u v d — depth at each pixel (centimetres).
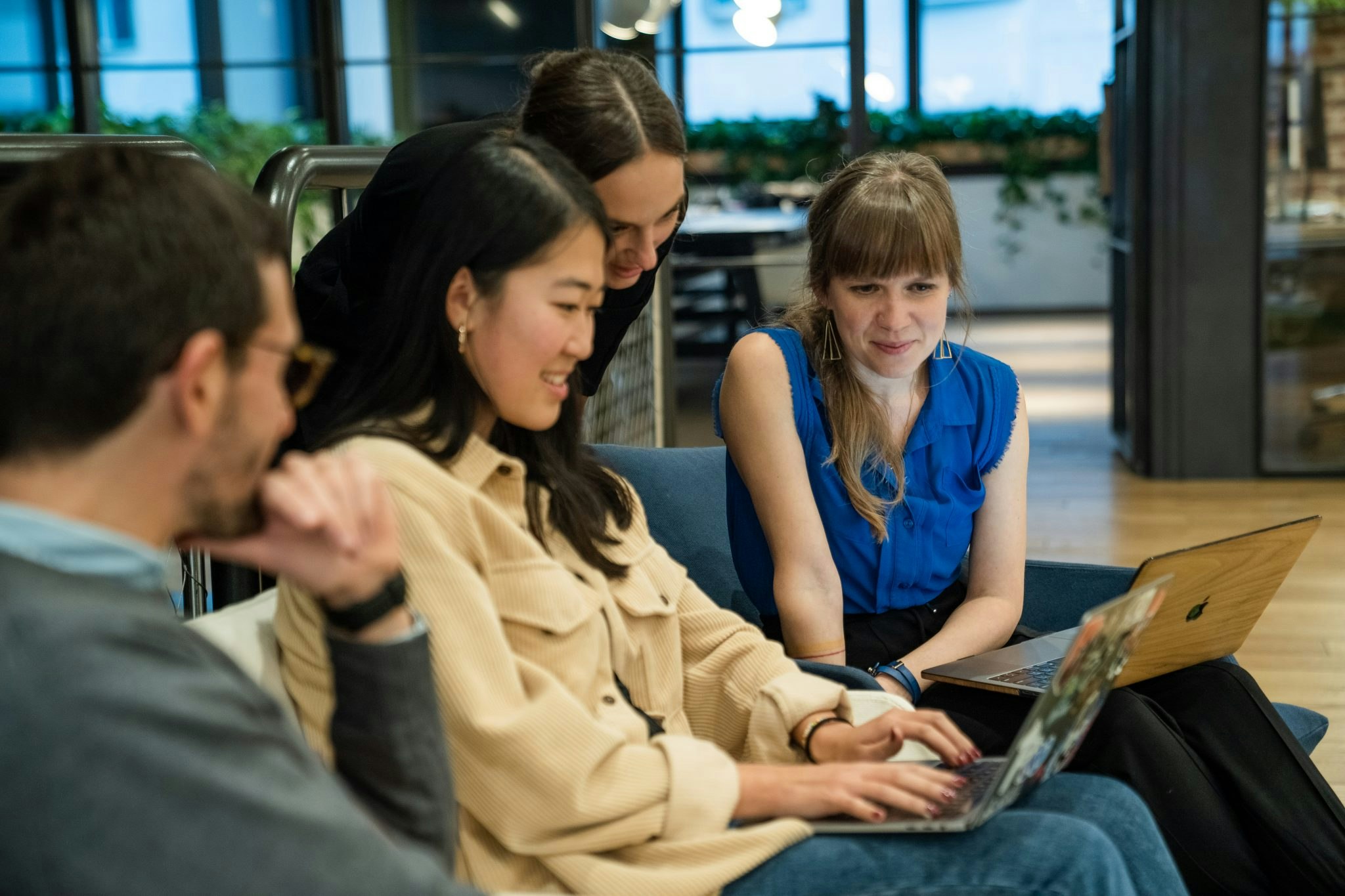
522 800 121
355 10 717
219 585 181
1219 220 577
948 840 127
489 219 132
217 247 79
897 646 204
